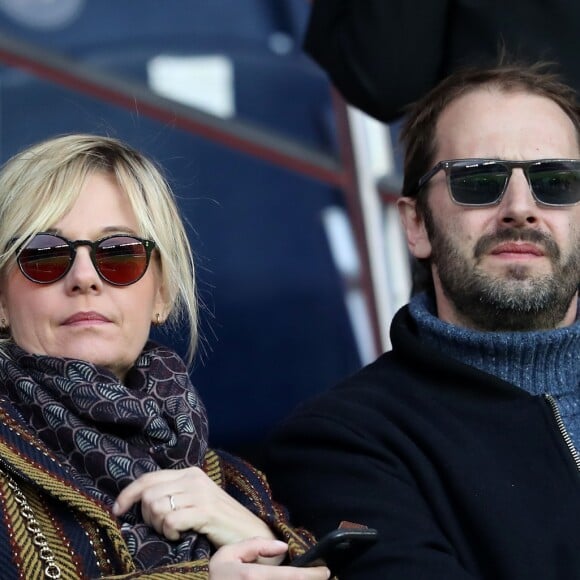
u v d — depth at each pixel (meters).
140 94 18.73
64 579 10.30
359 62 14.17
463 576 10.96
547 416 12.22
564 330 12.45
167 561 10.62
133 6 18.92
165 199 11.88
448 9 14.05
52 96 18.50
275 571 10.04
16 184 11.47
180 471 10.99
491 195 12.56
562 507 11.77
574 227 12.56
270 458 12.34
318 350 18.66
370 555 11.05
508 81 13.06
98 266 11.27
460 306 12.66
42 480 10.51
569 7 13.75
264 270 18.70
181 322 12.59
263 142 18.98
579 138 13.11
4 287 11.50
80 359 11.25
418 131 13.27
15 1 18.59
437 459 11.84
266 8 19.22
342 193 19.00
